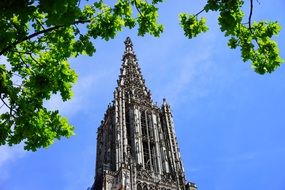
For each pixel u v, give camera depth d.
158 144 91.62
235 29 22.06
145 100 107.81
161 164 85.56
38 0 15.49
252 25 22.22
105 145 97.00
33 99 22.22
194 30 23.16
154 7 22.89
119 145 84.31
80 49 22.27
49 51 23.17
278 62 22.25
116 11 22.50
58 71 22.94
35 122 21.61
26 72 22.77
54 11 15.98
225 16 20.42
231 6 20.16
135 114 98.88
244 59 22.66
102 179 81.44
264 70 22.41
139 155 83.69
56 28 19.39
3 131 20.59
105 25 22.22
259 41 22.33
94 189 84.19
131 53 138.50
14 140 20.89
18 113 21.06
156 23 23.06
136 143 87.44
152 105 105.38
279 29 22.23
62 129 22.75
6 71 21.84
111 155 89.25
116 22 22.47
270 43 22.25
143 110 102.88
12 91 20.98
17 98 21.12
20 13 16.06
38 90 21.89
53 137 22.27
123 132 89.50
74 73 23.39
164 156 87.81
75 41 22.45
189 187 79.31
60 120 22.81
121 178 72.44
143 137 92.50
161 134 95.44
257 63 22.58
